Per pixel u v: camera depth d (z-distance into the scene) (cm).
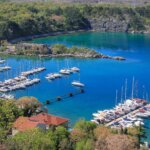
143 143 16775
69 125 18800
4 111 16988
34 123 16450
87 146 13175
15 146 11619
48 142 12362
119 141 13050
